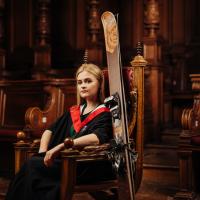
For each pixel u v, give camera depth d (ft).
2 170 17.97
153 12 20.42
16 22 26.45
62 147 9.26
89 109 10.42
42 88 17.66
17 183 9.59
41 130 15.97
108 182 9.98
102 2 25.79
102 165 9.92
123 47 25.77
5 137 16.84
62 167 9.09
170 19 25.13
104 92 10.55
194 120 13.98
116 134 9.59
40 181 9.30
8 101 18.71
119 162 9.45
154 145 19.54
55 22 26.55
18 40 26.40
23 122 18.02
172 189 14.98
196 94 15.30
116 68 9.61
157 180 16.17
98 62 23.11
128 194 9.48
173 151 19.08
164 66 22.21
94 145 9.40
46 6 23.89
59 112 16.93
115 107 9.61
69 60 26.03
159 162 16.58
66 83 17.11
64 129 10.54
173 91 23.80
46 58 23.71
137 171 10.51
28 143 11.14
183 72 24.58
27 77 25.54
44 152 10.05
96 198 10.69
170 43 25.09
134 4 25.62
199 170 14.64
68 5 26.32
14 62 26.27
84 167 9.68
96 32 23.25
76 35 26.12
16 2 26.45
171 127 22.35
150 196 14.06
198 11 24.94
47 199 9.01
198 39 24.81
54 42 26.53
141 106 10.65
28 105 18.06
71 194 9.13
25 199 9.18
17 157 11.06
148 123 20.07
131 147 10.19
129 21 25.75
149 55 20.42
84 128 10.00
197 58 24.67
